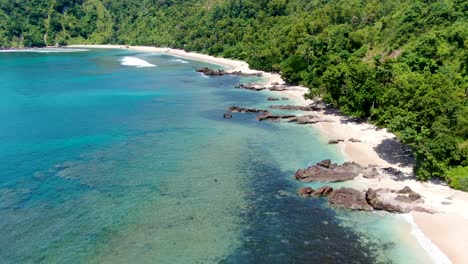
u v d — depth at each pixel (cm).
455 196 6050
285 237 5266
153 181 6875
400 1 17262
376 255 4841
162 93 13950
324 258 4828
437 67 10850
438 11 12962
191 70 19625
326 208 5944
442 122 6831
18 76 18100
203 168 7388
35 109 11838
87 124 10244
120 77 17600
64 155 8094
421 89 7269
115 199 6266
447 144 6481
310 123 10012
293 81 14600
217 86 15075
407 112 7044
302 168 7331
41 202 6191
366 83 9562
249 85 14750
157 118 10731
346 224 5516
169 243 5181
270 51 18212
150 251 5022
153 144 8681
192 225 5569
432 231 5238
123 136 9244
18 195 6406
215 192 6469
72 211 5928
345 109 9981
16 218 5734
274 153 8081
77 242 5206
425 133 6650
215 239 5253
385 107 8594
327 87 10725
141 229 5484
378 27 16075
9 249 5050
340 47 15888
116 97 13388
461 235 5112
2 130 9738
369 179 6769
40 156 8031
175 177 7019
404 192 6112
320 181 6756
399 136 7350
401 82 8212
